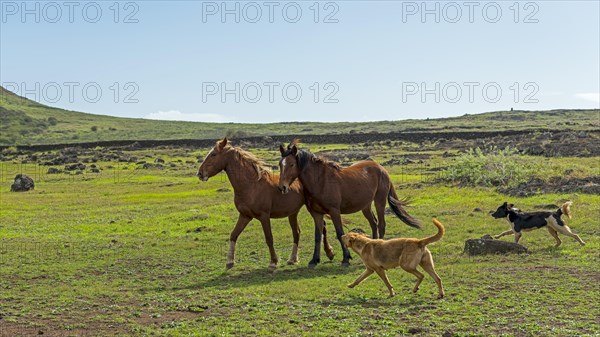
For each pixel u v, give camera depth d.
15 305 13.55
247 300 13.30
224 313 12.30
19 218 32.31
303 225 25.69
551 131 95.25
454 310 11.81
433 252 18.66
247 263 18.61
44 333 11.18
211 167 17.06
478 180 37.53
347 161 74.81
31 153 112.19
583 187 30.98
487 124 144.62
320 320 11.41
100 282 16.27
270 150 99.50
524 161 39.31
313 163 17.55
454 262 16.92
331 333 10.54
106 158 92.75
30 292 15.02
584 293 12.85
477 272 15.23
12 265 18.83
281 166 17.12
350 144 106.19
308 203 17.94
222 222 28.23
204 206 35.66
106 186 53.78
